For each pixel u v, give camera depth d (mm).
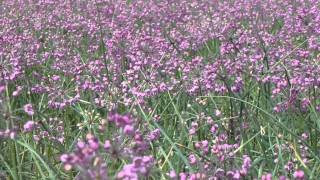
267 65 6930
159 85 6344
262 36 9898
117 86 7125
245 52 8305
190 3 14828
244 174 3824
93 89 6602
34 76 7906
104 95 6527
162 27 11758
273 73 7023
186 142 5508
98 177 2492
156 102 6309
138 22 12781
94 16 13039
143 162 2965
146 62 7414
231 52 8219
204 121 5641
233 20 12023
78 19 12609
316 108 5699
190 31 11070
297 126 5707
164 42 8914
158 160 4738
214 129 5039
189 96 6551
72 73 7926
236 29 11000
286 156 4980
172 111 6449
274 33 11273
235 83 6230
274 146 5141
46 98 6953
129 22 11883
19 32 11852
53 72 8430
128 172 2645
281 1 14156
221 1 15234
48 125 5578
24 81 7348
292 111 5668
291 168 4512
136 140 3211
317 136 5484
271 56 8000
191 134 5051
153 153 4891
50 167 4582
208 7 14109
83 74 8008
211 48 10141
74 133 6105
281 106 5664
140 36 9727
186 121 5906
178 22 12234
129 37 9492
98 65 7898
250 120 5715
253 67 7109
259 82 6449
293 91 5551
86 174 2498
